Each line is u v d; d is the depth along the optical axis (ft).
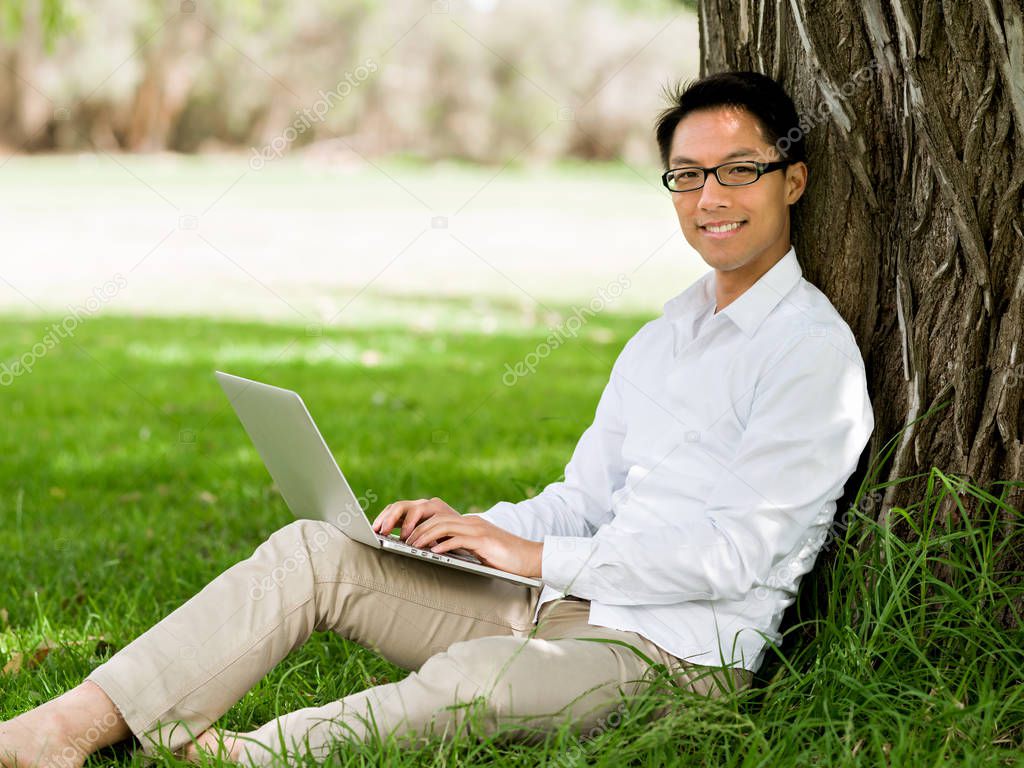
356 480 17.02
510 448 19.10
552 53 90.43
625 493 9.08
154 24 91.76
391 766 7.36
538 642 7.88
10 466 18.17
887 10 8.84
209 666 7.96
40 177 75.61
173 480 17.79
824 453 8.18
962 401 8.89
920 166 8.89
